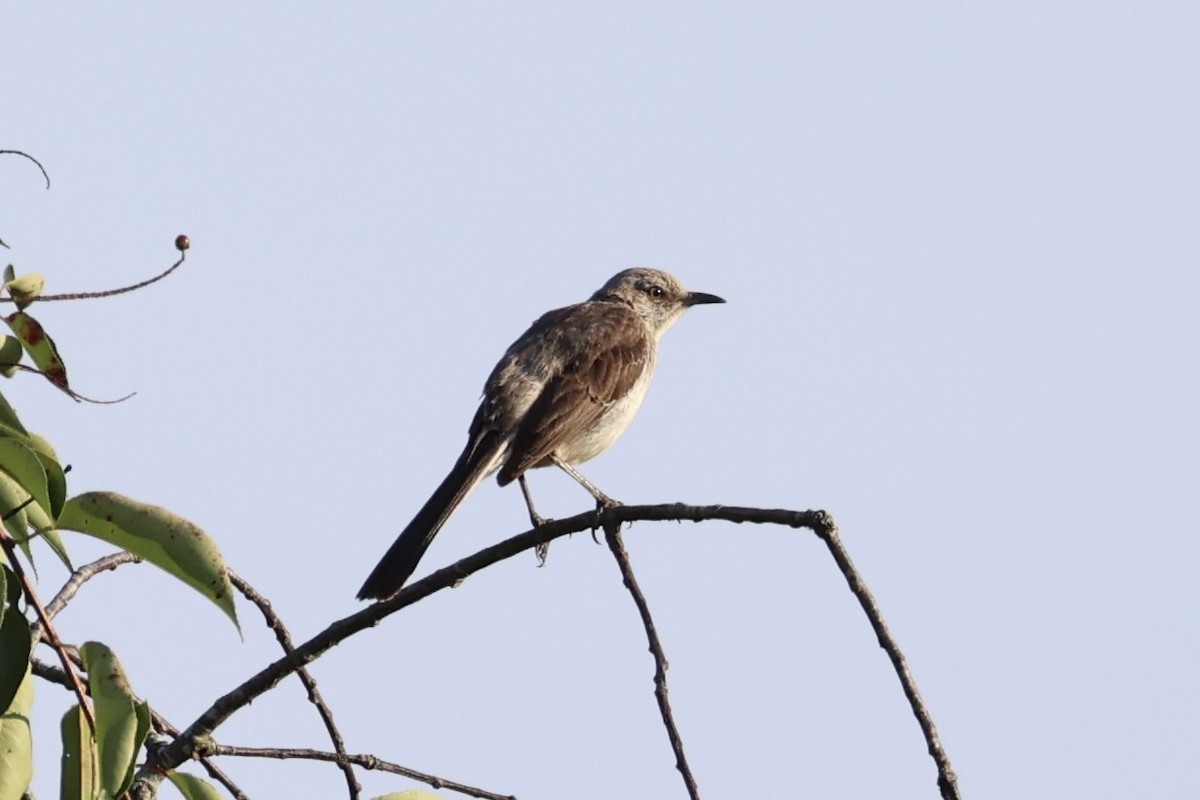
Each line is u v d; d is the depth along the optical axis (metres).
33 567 7.97
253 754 9.55
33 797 8.20
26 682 7.88
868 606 8.14
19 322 8.36
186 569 7.98
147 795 9.23
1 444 7.68
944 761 7.50
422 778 9.81
